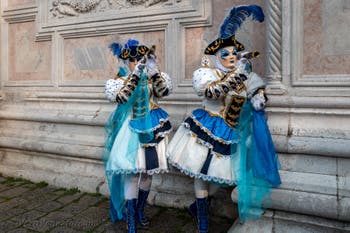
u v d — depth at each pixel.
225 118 2.54
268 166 2.45
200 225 2.64
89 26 4.23
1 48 4.93
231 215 3.10
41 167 4.22
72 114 4.14
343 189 2.41
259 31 3.28
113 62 4.12
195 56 3.63
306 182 2.53
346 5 2.69
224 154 2.48
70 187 3.91
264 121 2.54
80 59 4.38
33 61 4.76
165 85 2.79
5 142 4.46
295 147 2.67
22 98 4.70
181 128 2.70
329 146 2.55
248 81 2.59
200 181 2.63
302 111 2.78
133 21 3.93
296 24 2.82
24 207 3.37
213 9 3.51
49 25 4.53
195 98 3.49
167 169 2.72
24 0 4.78
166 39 3.75
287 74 2.88
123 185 2.85
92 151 3.80
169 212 3.24
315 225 2.40
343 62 2.70
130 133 2.69
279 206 2.48
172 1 3.72
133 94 2.66
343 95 2.68
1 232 2.83
